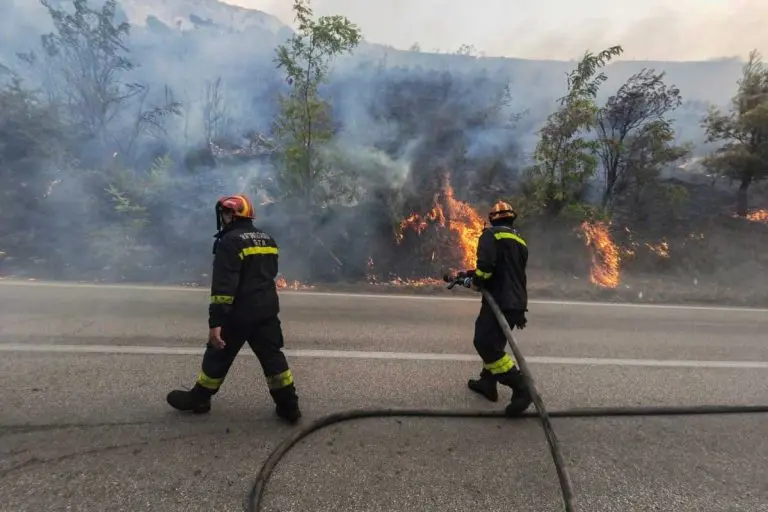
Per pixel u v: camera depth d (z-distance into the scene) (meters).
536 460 2.89
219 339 2.97
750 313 7.27
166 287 6.99
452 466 2.77
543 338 5.42
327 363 4.30
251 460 2.72
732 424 3.51
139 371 3.88
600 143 10.68
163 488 2.43
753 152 11.87
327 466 2.70
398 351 4.71
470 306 6.82
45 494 2.34
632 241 10.82
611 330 5.89
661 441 3.21
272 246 3.26
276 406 3.19
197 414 3.22
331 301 6.73
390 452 2.89
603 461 2.91
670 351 5.16
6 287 6.46
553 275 9.32
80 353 4.21
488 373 3.72
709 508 2.50
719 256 10.42
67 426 2.99
